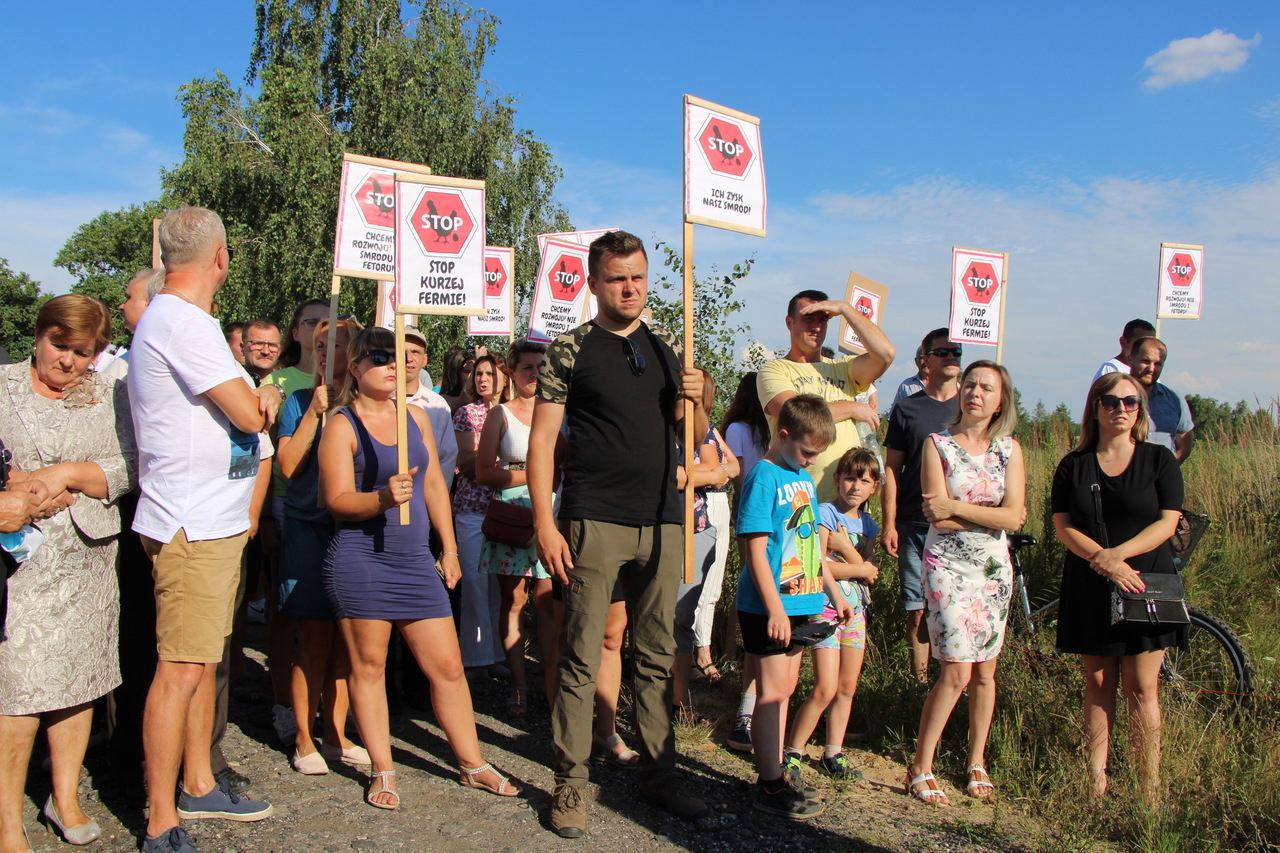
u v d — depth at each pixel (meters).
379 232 4.90
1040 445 10.98
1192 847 3.62
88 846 3.15
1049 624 5.62
